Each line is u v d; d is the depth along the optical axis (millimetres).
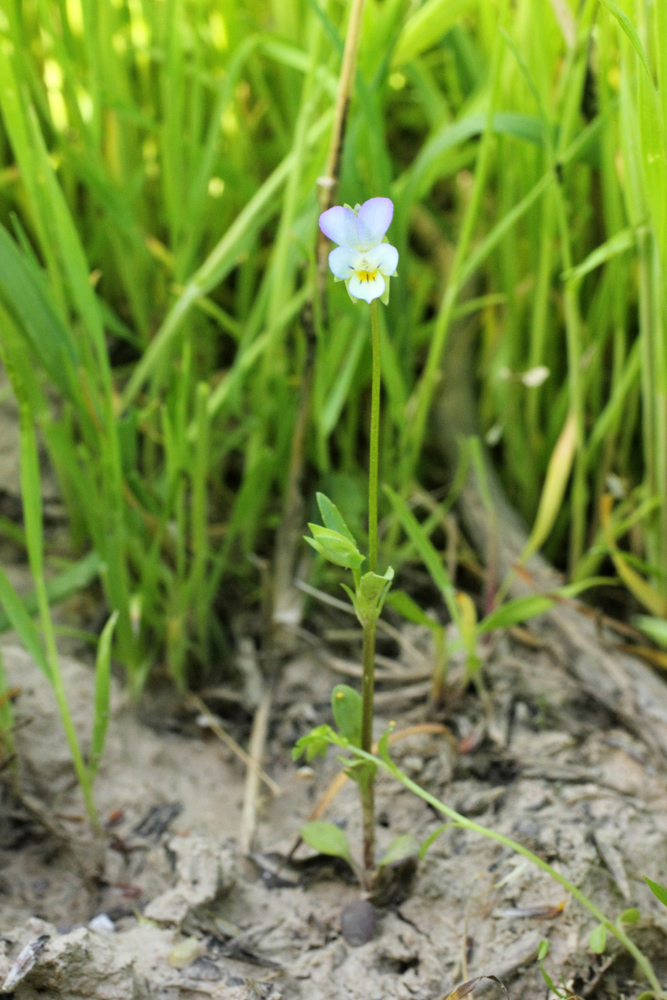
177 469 501
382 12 520
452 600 496
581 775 496
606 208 513
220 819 499
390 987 465
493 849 481
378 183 511
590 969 465
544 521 515
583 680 517
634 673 514
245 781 509
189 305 524
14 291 480
